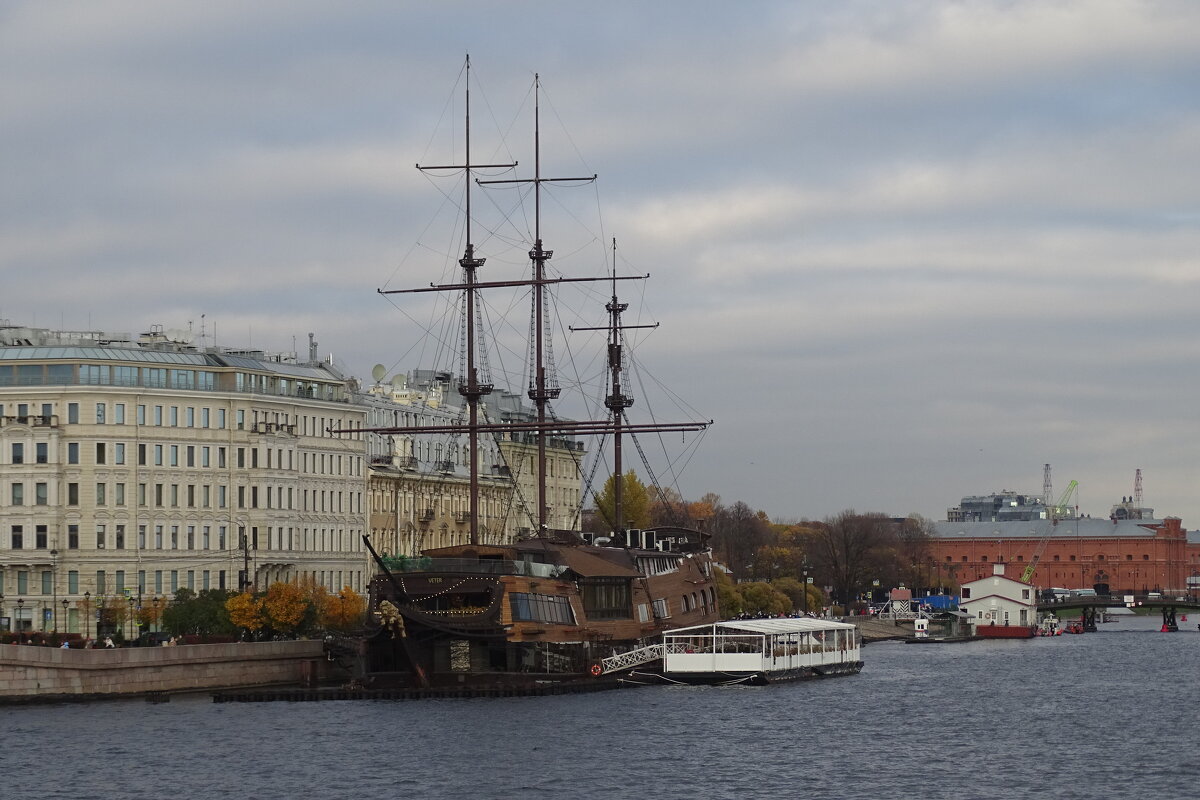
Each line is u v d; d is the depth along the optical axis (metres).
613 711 141.50
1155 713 153.88
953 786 106.12
